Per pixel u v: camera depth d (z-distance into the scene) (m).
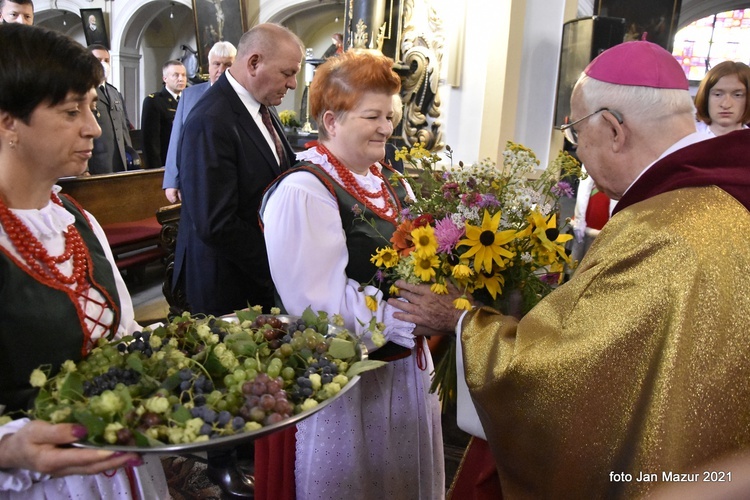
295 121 7.06
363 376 1.71
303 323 1.43
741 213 1.15
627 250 1.18
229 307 2.71
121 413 1.01
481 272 1.53
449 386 1.69
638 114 1.30
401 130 5.45
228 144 2.53
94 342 1.26
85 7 12.23
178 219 3.65
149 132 6.70
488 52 5.00
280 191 1.64
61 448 0.98
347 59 1.67
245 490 2.38
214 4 9.03
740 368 1.04
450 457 2.68
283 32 2.67
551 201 1.68
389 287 1.72
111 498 1.24
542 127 5.06
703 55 14.84
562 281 1.79
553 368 1.21
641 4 7.30
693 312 1.07
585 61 4.40
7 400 1.15
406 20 5.37
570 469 1.20
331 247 1.62
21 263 1.15
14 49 1.05
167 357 1.20
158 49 13.16
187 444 0.97
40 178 1.17
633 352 1.12
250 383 1.13
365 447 1.73
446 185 1.57
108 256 1.38
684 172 1.23
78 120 1.14
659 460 1.02
